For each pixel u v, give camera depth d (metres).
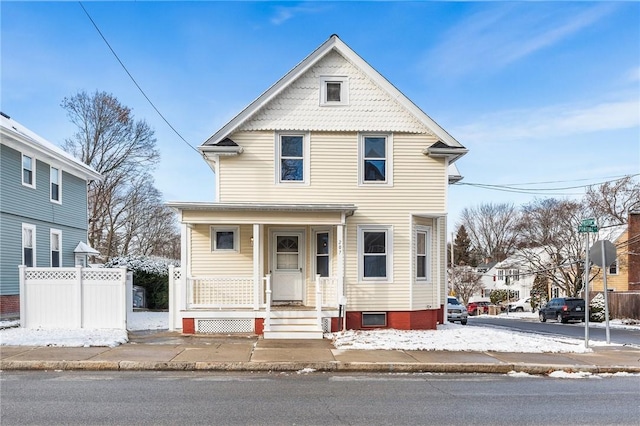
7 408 6.75
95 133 38.47
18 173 19.06
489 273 68.44
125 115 39.38
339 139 15.65
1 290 17.73
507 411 6.83
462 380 9.04
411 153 15.77
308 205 14.17
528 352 11.59
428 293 16.05
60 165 22.58
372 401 7.29
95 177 25.86
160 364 9.73
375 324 15.30
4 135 17.70
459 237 77.12
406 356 10.69
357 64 15.59
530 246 42.97
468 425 6.16
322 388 8.16
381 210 15.57
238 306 14.42
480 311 49.44
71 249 23.77
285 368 9.78
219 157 15.36
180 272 14.78
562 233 36.91
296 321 14.03
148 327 15.74
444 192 15.79
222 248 15.62
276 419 6.29
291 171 15.57
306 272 15.80
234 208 14.13
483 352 11.40
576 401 7.46
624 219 37.19
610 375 9.76
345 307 14.91
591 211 36.34
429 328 15.80
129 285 20.98
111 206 42.66
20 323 14.41
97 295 14.43
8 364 9.64
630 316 28.80
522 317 39.34
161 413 6.53
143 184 44.31
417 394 7.80
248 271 15.55
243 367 9.73
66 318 14.34
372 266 15.48
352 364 9.84
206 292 14.69
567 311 28.95
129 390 7.87
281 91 15.49
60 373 9.31
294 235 15.90
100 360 9.89
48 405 6.91
